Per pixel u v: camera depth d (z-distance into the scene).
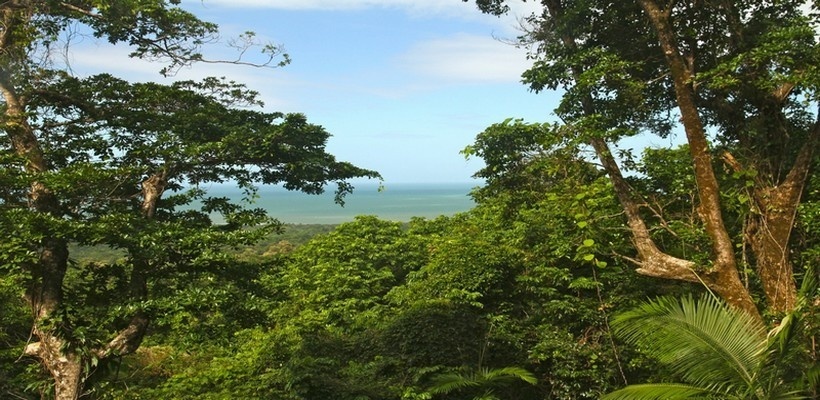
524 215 14.74
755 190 10.01
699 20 11.01
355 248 24.67
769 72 9.89
